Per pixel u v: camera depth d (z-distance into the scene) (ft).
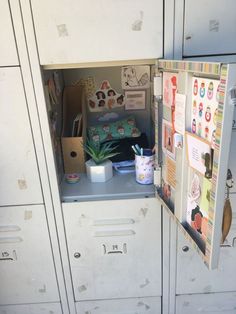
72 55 3.38
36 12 3.20
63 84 5.04
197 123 2.64
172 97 3.15
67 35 3.30
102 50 3.38
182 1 3.22
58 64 3.45
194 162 2.75
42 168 3.85
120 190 4.21
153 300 4.81
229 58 3.44
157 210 4.14
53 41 3.32
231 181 3.81
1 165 3.80
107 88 5.05
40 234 4.23
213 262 2.57
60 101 4.87
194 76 2.63
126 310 4.87
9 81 3.44
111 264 4.49
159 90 3.53
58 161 4.36
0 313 4.83
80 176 4.65
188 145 2.82
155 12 3.25
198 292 4.77
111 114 5.21
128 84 5.01
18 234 4.22
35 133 3.67
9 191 3.94
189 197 2.98
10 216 4.09
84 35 3.31
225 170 2.28
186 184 3.01
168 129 3.39
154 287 4.70
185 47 3.40
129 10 3.23
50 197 4.01
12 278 4.53
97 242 4.32
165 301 4.83
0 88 3.46
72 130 4.82
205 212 2.64
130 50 3.39
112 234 4.26
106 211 4.13
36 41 3.31
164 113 3.49
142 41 3.36
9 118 3.59
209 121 2.42
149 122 5.26
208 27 3.32
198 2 3.23
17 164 3.81
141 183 4.34
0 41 3.28
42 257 4.40
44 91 3.56
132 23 3.28
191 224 3.01
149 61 3.57
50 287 4.63
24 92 3.49
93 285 4.64
